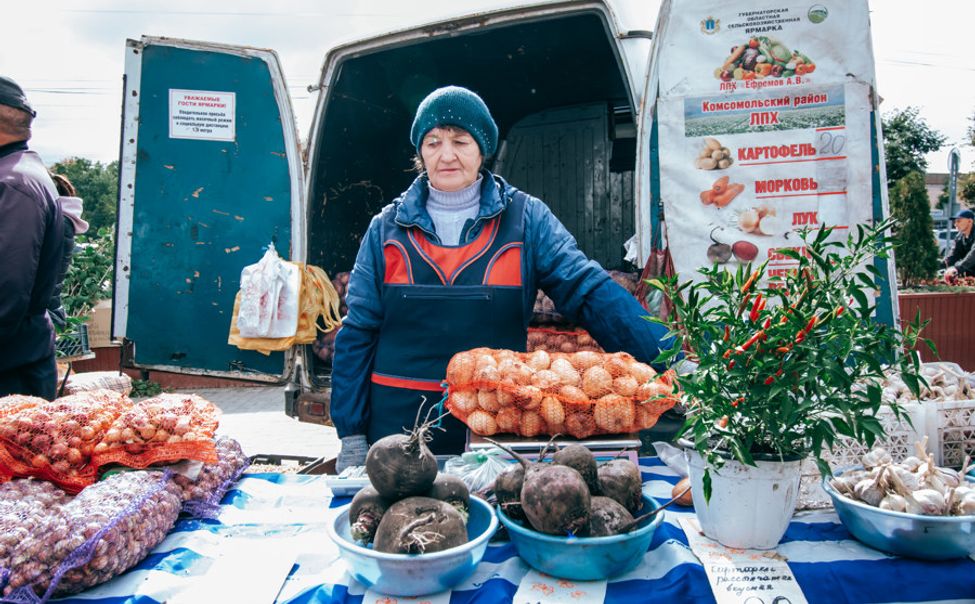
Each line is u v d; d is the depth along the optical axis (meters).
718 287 1.56
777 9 3.09
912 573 1.44
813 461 1.83
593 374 1.92
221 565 1.53
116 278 3.97
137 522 1.50
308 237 4.25
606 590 1.41
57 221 2.89
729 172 3.20
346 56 4.21
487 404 1.93
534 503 1.37
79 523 1.41
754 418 1.47
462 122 2.48
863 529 1.54
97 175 45.06
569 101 5.86
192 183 3.98
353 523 1.44
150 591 1.41
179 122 3.95
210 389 9.65
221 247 4.01
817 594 1.42
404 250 2.55
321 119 4.24
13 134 2.83
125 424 1.80
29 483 1.72
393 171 5.35
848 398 1.43
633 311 2.39
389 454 1.43
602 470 1.53
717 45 3.18
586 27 4.28
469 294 2.50
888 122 27.06
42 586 1.36
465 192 2.62
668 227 3.29
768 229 3.15
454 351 2.52
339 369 2.62
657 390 1.89
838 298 1.43
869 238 1.45
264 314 3.86
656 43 3.28
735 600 1.37
